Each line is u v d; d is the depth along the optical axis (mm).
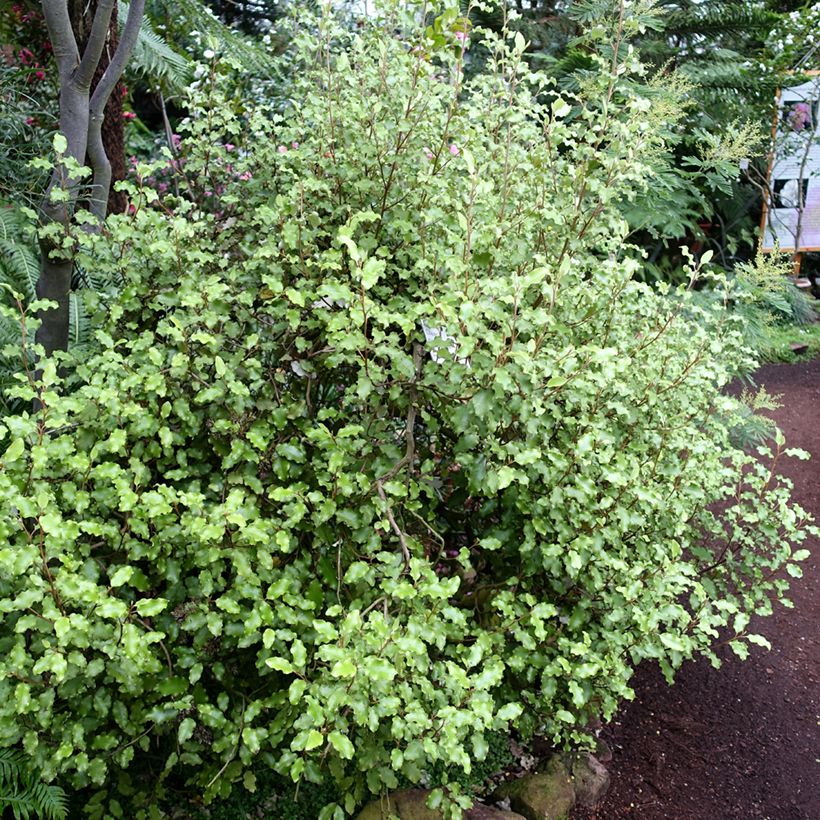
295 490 1965
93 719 1787
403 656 1744
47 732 1793
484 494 2215
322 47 2746
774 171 8531
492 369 1921
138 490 1985
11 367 2914
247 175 2902
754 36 8031
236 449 1980
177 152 3273
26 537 1715
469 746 2541
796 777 2764
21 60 4516
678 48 7562
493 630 2236
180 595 1907
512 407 1980
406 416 2441
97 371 2285
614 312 2627
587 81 3000
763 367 6637
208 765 2025
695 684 3193
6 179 3400
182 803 2225
